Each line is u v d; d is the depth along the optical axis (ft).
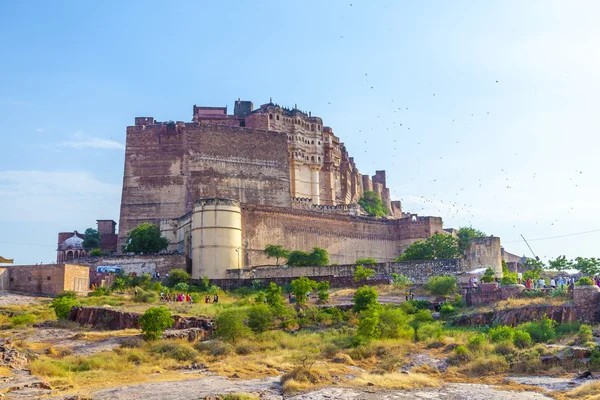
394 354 147.33
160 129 377.50
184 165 370.94
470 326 174.40
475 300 190.19
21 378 117.39
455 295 211.00
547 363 134.00
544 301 171.42
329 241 359.05
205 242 286.87
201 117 422.82
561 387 118.93
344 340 160.56
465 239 333.01
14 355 130.72
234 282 263.29
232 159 383.24
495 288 190.60
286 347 158.61
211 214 289.33
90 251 357.61
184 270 286.87
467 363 138.72
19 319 180.65
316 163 436.76
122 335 164.96
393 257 387.14
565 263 345.51
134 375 128.26
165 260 289.12
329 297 225.35
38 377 118.52
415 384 123.13
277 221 336.70
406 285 240.12
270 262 324.60
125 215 366.22
